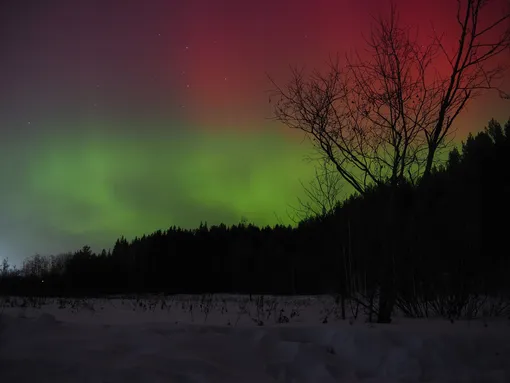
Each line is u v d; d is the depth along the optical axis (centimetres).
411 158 905
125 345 511
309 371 488
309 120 909
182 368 454
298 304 1589
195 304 1692
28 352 468
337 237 1034
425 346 533
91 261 4625
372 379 477
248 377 459
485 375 486
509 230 1036
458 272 944
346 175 912
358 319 941
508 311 939
